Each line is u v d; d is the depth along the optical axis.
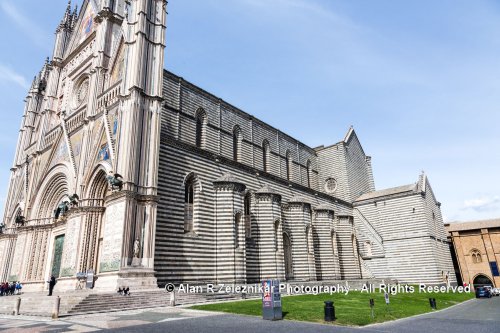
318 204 55.81
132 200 29.75
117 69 38.78
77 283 31.47
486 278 65.81
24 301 25.86
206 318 19.09
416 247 55.28
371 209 61.41
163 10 38.50
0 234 49.22
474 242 67.62
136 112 32.50
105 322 17.75
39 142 49.44
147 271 28.81
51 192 43.53
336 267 49.84
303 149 64.88
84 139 38.22
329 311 19.48
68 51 52.53
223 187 38.31
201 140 44.22
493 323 20.20
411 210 57.16
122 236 28.38
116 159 32.06
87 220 34.16
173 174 34.66
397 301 32.16
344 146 66.56
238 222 38.16
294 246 45.59
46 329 15.92
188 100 43.16
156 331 14.98
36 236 42.59
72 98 47.50
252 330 15.56
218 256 35.97
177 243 32.88
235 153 49.53
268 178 47.69
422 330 17.38
